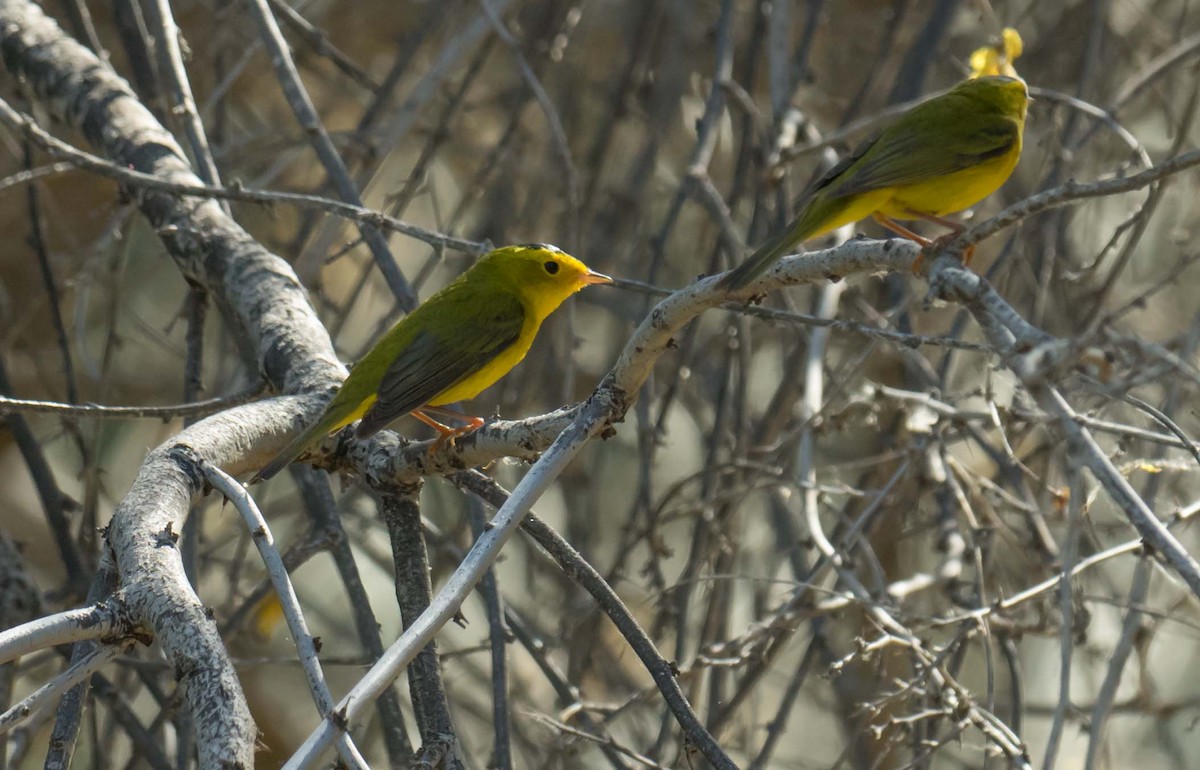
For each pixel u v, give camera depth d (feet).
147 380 54.80
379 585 55.01
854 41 56.90
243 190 29.73
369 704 17.28
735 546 41.68
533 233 50.90
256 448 25.53
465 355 29.27
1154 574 39.60
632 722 44.60
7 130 45.50
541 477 20.49
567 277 30.45
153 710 50.57
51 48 37.37
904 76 44.96
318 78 58.59
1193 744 49.34
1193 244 50.70
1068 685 20.61
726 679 39.73
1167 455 37.60
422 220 60.13
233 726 17.84
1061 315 45.03
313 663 18.19
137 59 40.63
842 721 45.24
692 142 57.52
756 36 46.52
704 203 45.42
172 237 32.19
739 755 46.03
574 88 53.16
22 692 45.55
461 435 24.71
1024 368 16.66
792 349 45.55
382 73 59.67
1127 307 36.81
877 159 27.20
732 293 21.22
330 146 34.24
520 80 51.60
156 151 34.04
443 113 48.67
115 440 54.08
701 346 51.44
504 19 51.19
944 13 45.34
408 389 27.20
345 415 26.66
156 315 55.57
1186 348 32.78
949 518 38.06
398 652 17.83
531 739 45.24
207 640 18.93
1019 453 41.75
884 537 44.73
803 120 43.78
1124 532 39.93
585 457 49.90
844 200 27.20
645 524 40.70
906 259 20.40
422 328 29.12
